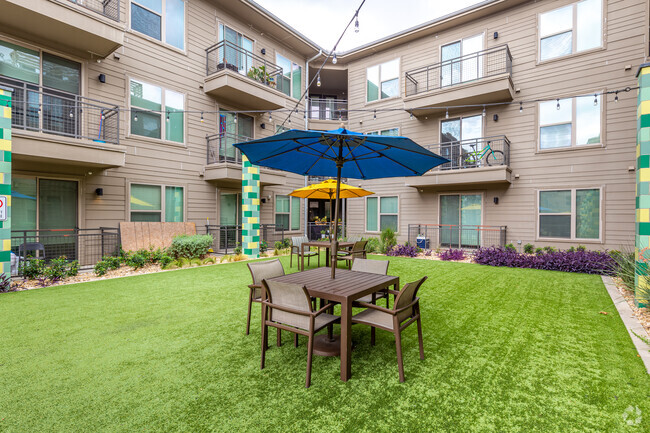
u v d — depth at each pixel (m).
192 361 2.88
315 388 2.45
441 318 4.08
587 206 8.89
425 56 11.82
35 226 7.24
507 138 10.08
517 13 9.93
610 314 4.23
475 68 10.69
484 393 2.39
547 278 6.60
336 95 17.08
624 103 8.42
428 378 2.60
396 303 2.58
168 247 8.73
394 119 12.56
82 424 2.01
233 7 10.88
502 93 9.56
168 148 9.43
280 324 2.78
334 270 3.46
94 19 7.06
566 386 2.48
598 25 8.77
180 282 6.07
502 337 3.46
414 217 11.97
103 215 8.14
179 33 9.73
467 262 8.88
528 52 9.75
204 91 10.34
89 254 7.89
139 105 8.80
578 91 9.01
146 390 2.40
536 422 2.05
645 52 8.16
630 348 3.16
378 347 3.23
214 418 2.08
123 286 5.74
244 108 11.55
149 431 1.95
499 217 10.16
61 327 3.69
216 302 4.73
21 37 6.90
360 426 2.00
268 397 2.33
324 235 13.52
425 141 11.77
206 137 10.42
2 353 3.00
